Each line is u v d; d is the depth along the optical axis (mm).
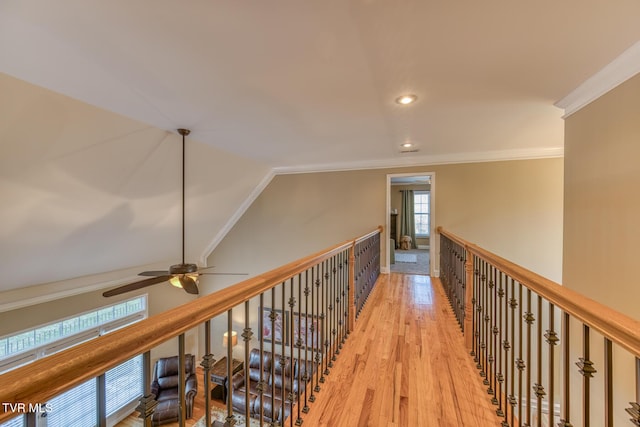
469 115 2713
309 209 5590
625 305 1791
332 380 2014
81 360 585
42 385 527
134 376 4969
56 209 3057
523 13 1339
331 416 1676
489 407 1739
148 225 4398
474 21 1396
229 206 5695
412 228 9953
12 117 2062
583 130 2201
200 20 1374
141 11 1305
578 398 2229
